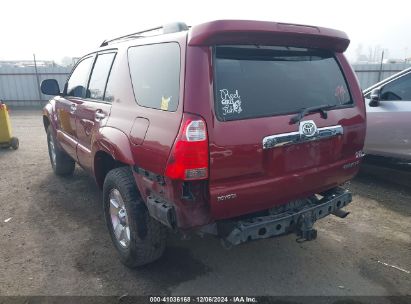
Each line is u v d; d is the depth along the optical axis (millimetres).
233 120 2307
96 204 4562
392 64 15758
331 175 2869
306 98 2715
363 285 2898
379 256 3326
